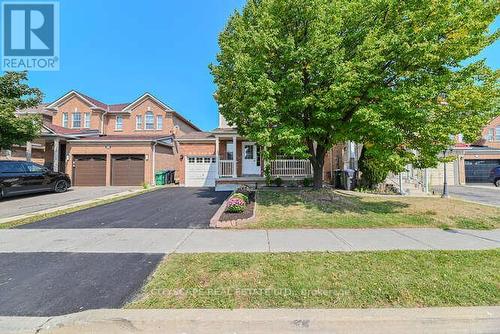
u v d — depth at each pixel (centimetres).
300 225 754
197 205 1142
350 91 880
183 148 2162
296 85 905
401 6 866
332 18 877
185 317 313
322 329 308
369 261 472
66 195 1495
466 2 810
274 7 912
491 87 826
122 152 2112
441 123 816
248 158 1978
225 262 472
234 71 990
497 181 2130
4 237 657
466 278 403
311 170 1738
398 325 312
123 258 507
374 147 930
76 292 379
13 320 318
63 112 2577
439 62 853
